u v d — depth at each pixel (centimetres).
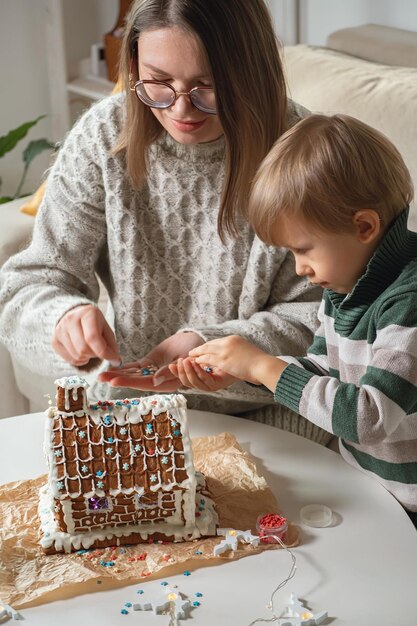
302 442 137
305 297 154
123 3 291
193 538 115
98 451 114
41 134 327
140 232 151
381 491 126
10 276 155
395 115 176
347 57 203
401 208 119
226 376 130
